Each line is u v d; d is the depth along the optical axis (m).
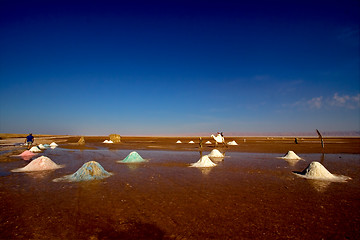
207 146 26.94
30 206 5.13
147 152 18.97
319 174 8.52
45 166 10.30
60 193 6.23
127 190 6.56
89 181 7.77
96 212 4.73
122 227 3.99
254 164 11.95
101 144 32.06
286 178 8.34
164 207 5.05
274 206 5.16
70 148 23.95
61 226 4.04
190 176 8.70
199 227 3.98
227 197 5.86
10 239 3.55
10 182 7.61
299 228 3.96
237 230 3.86
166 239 3.54
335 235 3.70
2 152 18.80
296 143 33.12
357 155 16.55
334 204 5.31
